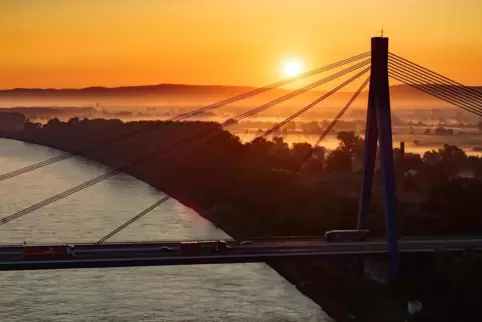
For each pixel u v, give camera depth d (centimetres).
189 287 14275
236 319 12575
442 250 13675
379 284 13588
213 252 13038
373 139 14538
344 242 14325
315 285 14250
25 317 12394
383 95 13825
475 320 12038
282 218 19775
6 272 14875
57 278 14600
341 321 12675
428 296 12744
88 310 12769
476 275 12862
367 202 14825
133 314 12612
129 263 12044
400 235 16425
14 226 19800
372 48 13925
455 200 18112
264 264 16125
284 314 12975
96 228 19875
